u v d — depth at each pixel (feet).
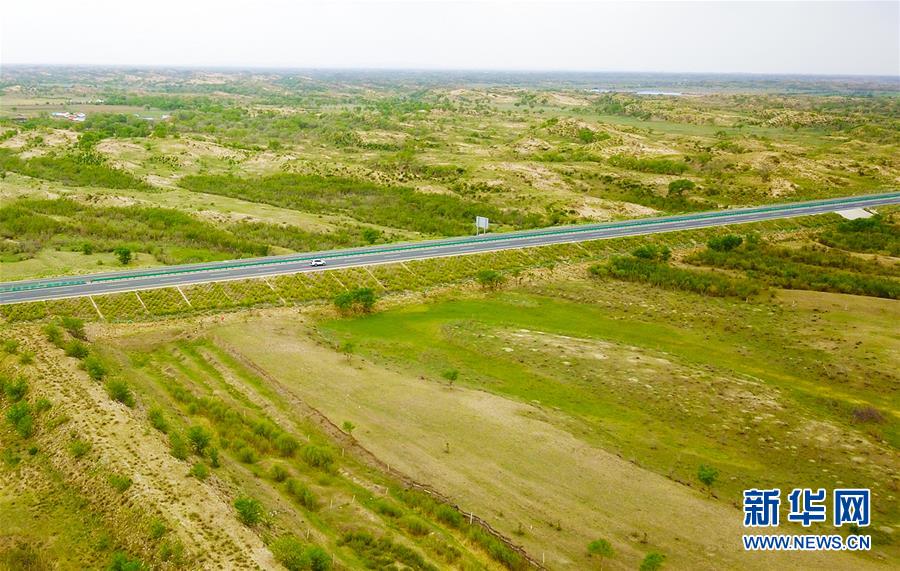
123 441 169.68
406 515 159.43
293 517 156.35
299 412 208.44
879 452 195.72
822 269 387.14
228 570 129.80
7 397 192.75
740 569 144.25
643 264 380.17
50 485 158.20
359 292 308.60
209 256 372.17
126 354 248.32
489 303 329.52
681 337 290.35
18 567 135.03
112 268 334.44
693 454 192.34
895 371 254.27
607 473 178.29
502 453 186.29
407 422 202.18
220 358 247.91
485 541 150.30
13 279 310.45
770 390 234.99
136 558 134.62
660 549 149.79
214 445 184.24
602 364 253.24
